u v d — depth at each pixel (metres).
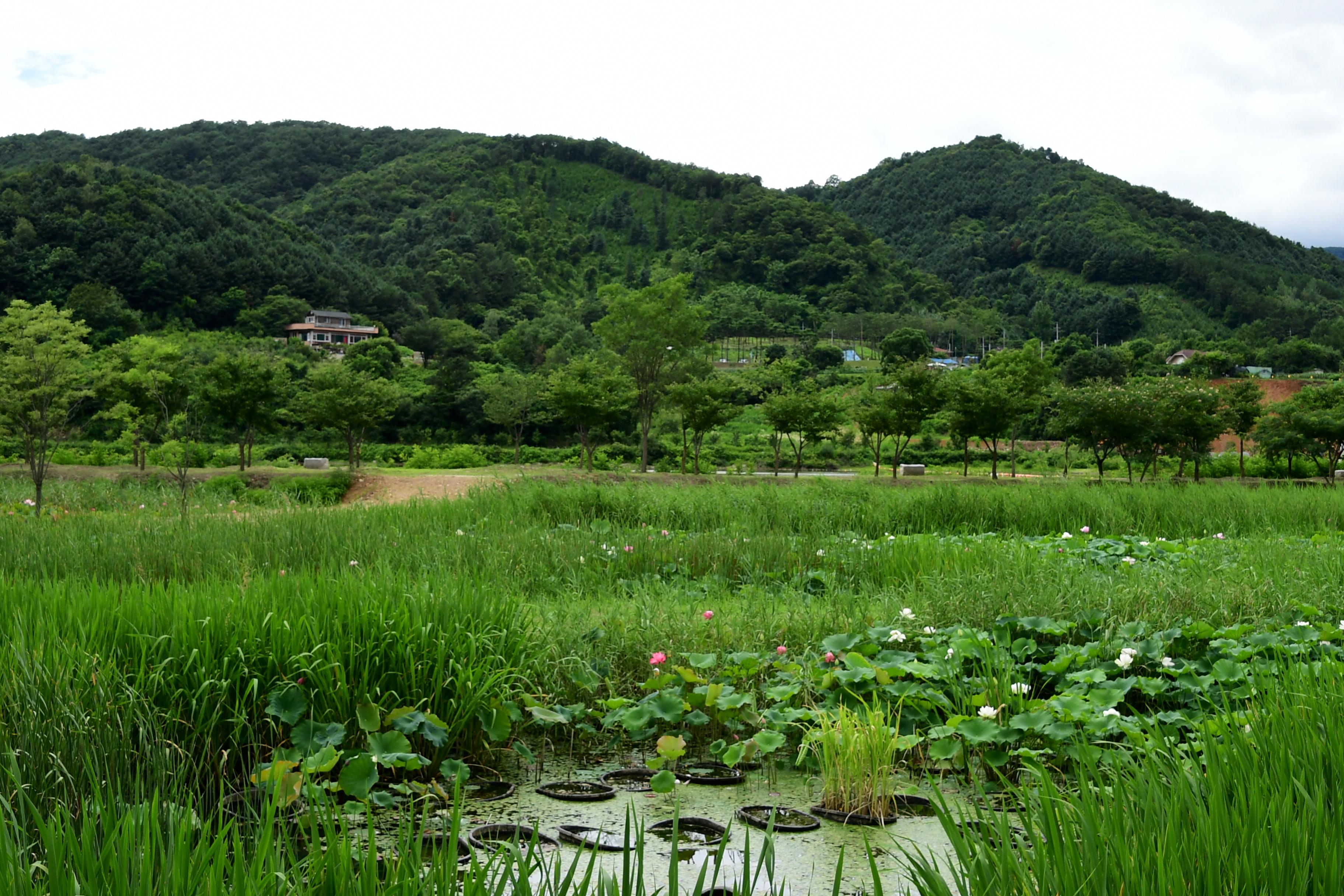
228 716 4.28
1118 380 94.38
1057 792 3.36
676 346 45.34
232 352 72.06
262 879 2.43
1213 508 14.23
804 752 4.31
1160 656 5.22
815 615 6.59
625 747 4.96
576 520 13.51
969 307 185.38
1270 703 3.70
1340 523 13.51
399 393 44.28
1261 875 2.33
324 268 126.25
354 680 4.55
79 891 2.32
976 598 6.38
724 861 3.48
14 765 3.29
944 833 3.77
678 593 7.56
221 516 12.23
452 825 2.60
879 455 50.88
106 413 29.94
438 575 6.33
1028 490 15.60
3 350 22.72
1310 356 117.25
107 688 3.97
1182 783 2.90
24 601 5.02
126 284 101.81
